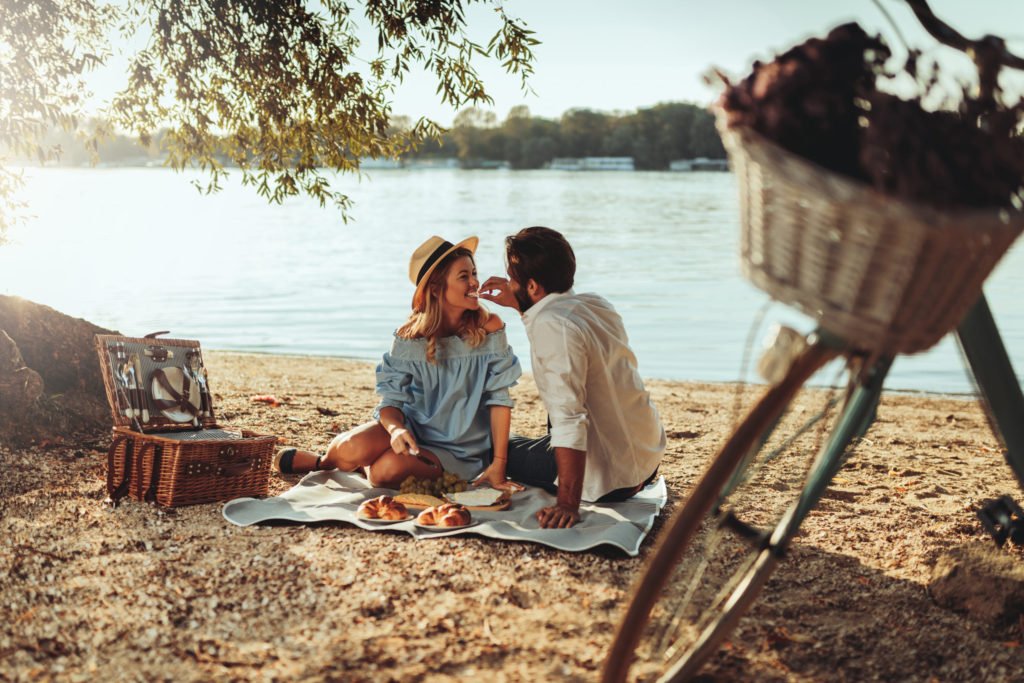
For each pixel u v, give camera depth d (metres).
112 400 4.33
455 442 4.55
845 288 1.83
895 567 3.62
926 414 7.57
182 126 6.40
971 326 2.84
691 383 9.34
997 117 1.98
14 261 22.02
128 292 16.67
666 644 2.82
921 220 1.71
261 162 6.64
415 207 51.97
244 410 6.43
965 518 4.27
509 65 6.29
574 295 4.06
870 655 2.88
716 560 3.65
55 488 4.39
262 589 3.26
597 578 3.43
